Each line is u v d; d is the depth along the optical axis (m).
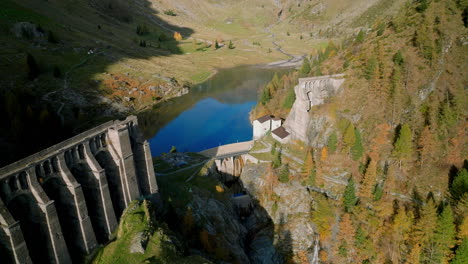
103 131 60.25
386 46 103.12
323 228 80.56
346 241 76.75
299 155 101.31
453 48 90.81
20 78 136.38
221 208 85.56
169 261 53.84
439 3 103.75
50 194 51.31
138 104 168.75
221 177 108.81
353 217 78.56
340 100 99.06
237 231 83.38
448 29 94.62
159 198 74.88
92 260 54.00
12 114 94.00
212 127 151.00
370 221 76.12
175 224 72.38
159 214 71.50
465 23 94.38
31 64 137.88
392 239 71.88
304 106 101.69
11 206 45.31
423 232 67.50
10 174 43.34
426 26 99.75
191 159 107.12
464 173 68.75
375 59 96.69
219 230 76.75
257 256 79.94
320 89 102.38
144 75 195.75
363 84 96.44
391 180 80.06
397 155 80.50
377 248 72.94
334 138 90.81
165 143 135.38
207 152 112.88
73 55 181.75
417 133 83.56
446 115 80.31
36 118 97.88
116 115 151.25
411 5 119.12
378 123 89.50
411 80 90.69
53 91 139.88
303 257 78.56
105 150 61.66
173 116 164.38
